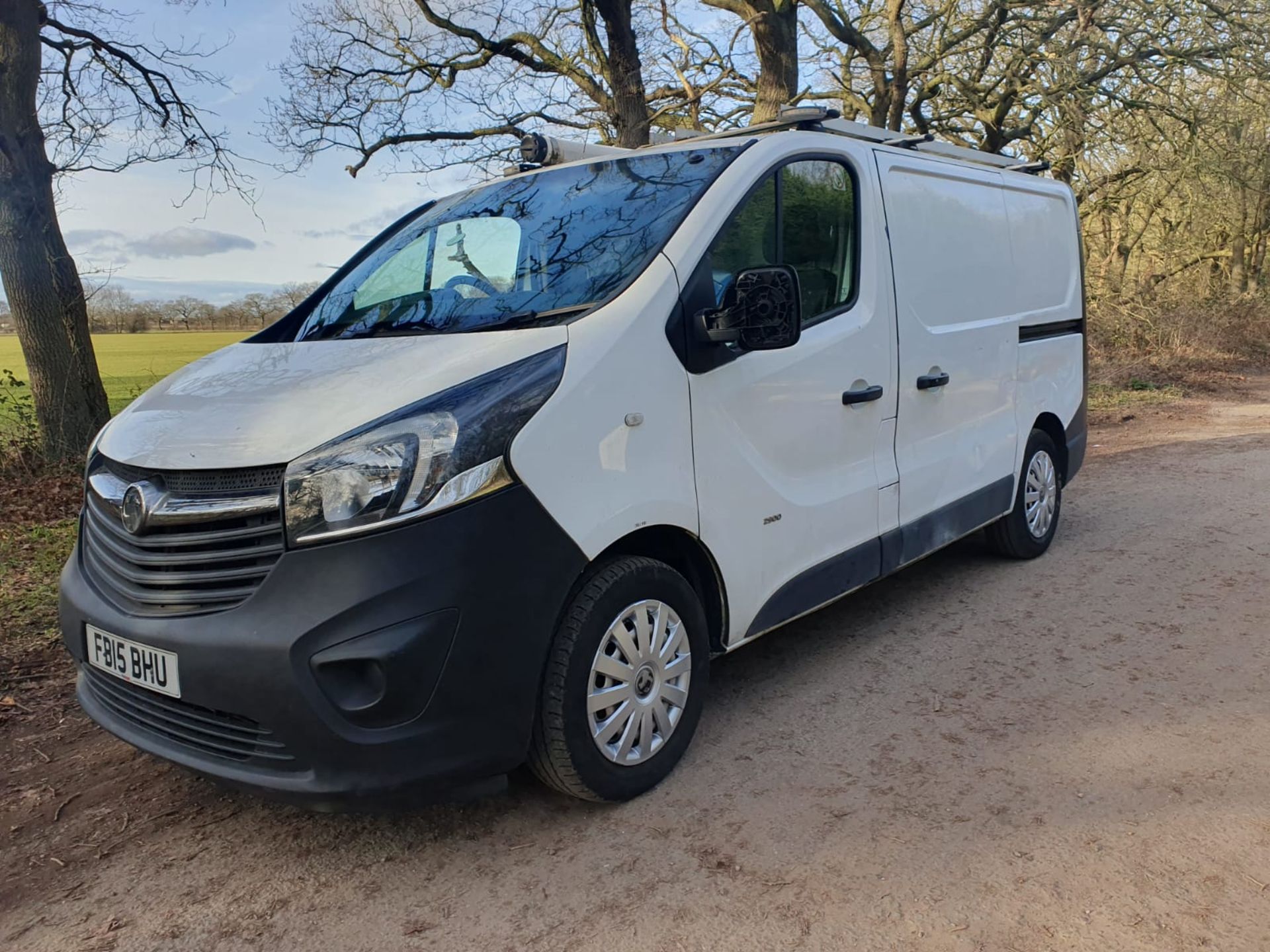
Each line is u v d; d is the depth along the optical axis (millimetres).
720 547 3146
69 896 2586
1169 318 19906
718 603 3225
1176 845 2566
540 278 3217
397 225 4258
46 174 9484
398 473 2367
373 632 2311
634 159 3709
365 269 3898
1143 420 11961
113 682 2736
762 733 3383
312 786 2355
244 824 2928
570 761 2711
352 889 2564
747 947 2244
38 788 3188
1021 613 4602
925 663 3990
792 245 3543
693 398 3021
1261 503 6738
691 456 3016
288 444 2420
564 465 2617
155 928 2436
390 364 2736
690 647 3092
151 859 2754
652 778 2975
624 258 3096
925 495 4293
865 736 3320
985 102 16734
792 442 3441
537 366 2641
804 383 3473
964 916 2312
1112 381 15906
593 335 2781
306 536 2340
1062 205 5922
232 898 2551
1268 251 29266
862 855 2588
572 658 2676
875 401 3883
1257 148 18188
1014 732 3301
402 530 2354
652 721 2967
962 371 4547
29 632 4633
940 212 4469
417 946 2314
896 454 4082
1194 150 16031
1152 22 14609
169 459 2527
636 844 2707
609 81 11719
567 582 2625
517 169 4281
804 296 3576
